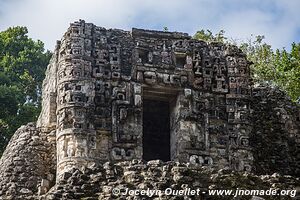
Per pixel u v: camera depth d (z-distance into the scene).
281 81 28.28
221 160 20.64
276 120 22.48
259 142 21.88
